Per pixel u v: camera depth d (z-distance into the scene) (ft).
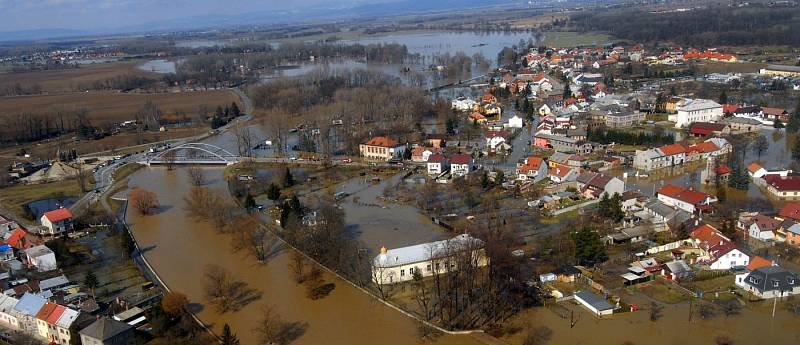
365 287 403.54
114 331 325.42
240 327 359.46
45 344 346.13
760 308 350.02
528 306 365.40
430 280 407.44
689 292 368.27
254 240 466.29
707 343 318.86
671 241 444.55
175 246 492.54
